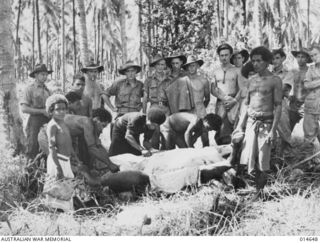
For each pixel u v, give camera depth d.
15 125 5.88
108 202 4.86
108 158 5.24
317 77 5.93
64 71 11.17
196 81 6.15
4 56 5.87
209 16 9.34
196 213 4.35
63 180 4.70
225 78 6.12
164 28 9.30
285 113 5.82
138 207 4.60
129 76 6.39
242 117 4.86
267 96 4.69
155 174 5.03
